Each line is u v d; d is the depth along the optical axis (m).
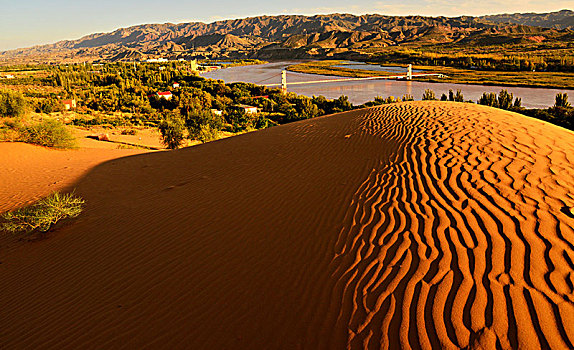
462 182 6.47
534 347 3.04
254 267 5.00
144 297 4.83
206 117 42.09
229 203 7.74
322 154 10.25
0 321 4.97
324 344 3.44
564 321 3.24
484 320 3.36
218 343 3.72
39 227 8.54
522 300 3.52
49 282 5.87
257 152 12.42
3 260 7.14
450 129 10.03
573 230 4.60
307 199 7.04
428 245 4.66
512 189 5.98
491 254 4.28
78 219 8.73
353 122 13.61
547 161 7.23
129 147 29.64
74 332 4.39
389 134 10.68
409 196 6.23
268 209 6.95
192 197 8.80
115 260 6.14
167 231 6.92
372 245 4.92
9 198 11.62
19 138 21.58
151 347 3.86
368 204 6.23
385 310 3.68
